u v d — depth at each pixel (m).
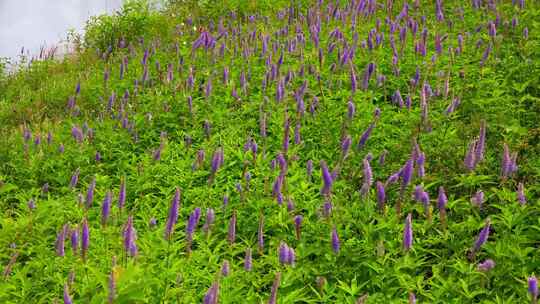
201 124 3.88
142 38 6.84
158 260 2.50
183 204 3.10
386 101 3.74
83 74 6.04
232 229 2.55
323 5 6.17
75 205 3.11
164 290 2.33
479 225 2.55
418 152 2.64
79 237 2.52
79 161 3.71
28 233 2.88
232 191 3.12
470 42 4.25
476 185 2.91
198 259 2.55
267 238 2.87
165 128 3.96
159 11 7.41
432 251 2.61
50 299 2.43
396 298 2.32
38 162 3.77
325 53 4.42
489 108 3.36
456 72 3.75
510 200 2.62
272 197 2.90
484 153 3.04
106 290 2.13
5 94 6.39
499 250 2.42
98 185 3.42
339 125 3.47
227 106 4.02
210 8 7.04
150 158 3.53
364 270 2.52
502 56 4.03
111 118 4.22
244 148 3.29
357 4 5.14
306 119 3.63
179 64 4.62
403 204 2.80
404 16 4.96
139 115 4.00
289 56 4.48
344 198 2.87
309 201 2.88
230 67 4.50
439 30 4.61
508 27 4.30
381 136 3.33
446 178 2.97
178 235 2.78
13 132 4.60
